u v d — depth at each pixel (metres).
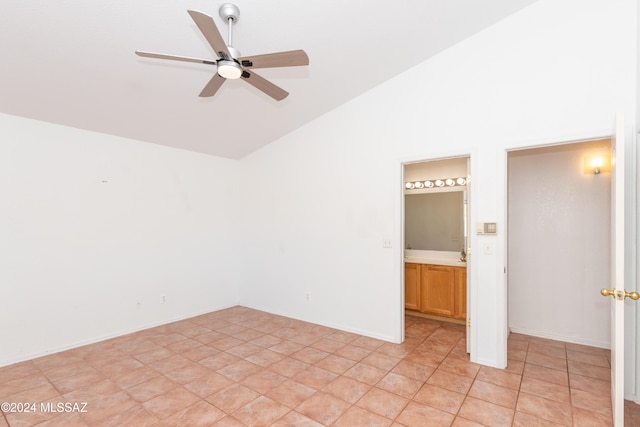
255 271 4.82
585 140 2.47
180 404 2.29
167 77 2.83
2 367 2.89
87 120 3.32
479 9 2.59
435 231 4.52
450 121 3.04
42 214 3.18
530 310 3.57
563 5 2.53
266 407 2.25
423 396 2.36
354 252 3.70
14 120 3.05
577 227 3.32
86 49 2.37
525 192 3.58
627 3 2.32
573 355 3.03
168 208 4.21
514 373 2.69
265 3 2.20
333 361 2.96
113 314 3.66
